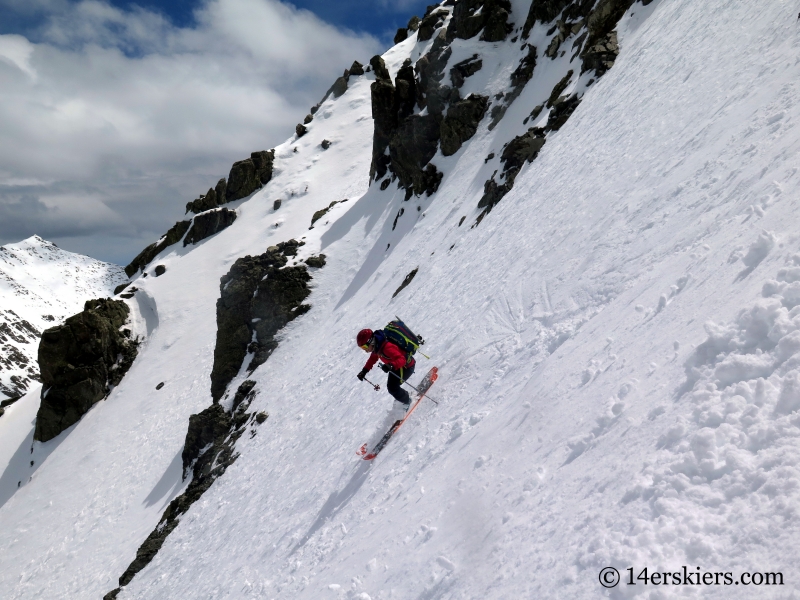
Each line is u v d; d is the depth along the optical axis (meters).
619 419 4.17
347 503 8.72
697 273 5.03
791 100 6.34
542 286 8.54
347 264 36.00
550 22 29.53
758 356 3.47
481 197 23.00
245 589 10.16
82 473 37.75
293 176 60.56
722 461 3.08
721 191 6.02
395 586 4.97
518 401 5.94
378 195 39.72
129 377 46.28
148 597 17.88
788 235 4.30
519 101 28.33
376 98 39.81
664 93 11.25
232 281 36.91
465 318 10.85
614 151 11.16
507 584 3.68
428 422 8.11
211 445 29.12
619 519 3.31
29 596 28.11
